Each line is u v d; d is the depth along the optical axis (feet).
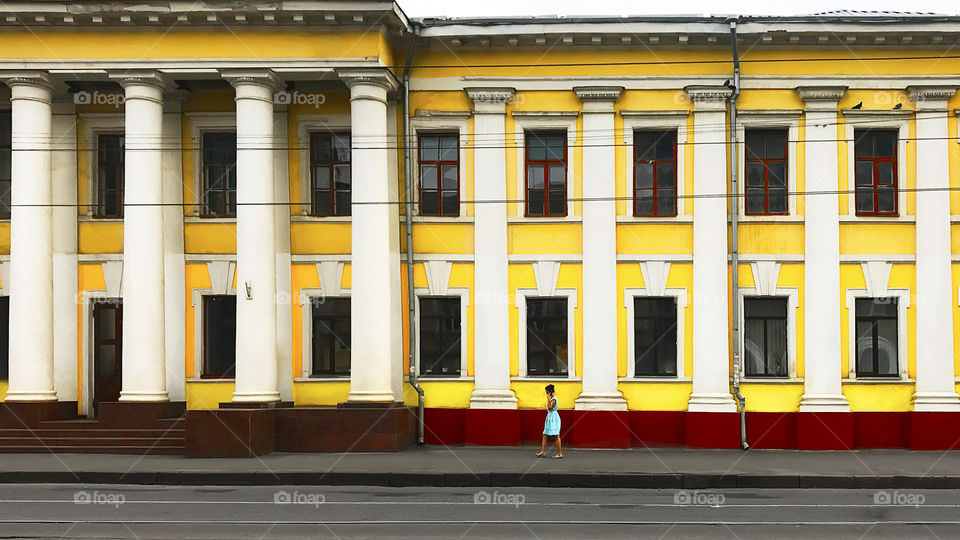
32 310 73.00
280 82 74.02
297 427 71.15
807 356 75.77
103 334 79.77
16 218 73.26
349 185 79.00
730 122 76.54
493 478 59.26
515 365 77.10
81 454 70.33
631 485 58.95
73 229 79.15
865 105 76.59
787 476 59.06
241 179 72.08
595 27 75.77
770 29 75.10
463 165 77.87
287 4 70.33
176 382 78.18
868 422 75.31
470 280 77.61
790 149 76.95
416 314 77.87
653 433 75.77
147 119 72.49
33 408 72.13
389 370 72.69
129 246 72.33
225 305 79.56
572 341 76.89
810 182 76.59
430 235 77.82
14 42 72.59
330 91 78.02
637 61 77.20
